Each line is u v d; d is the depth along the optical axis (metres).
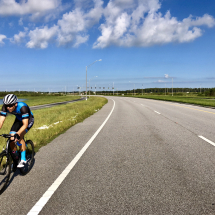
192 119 13.01
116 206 2.96
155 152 5.77
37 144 7.05
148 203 3.03
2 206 3.02
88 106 27.41
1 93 176.50
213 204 2.98
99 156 5.52
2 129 10.83
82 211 2.85
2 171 3.48
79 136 8.51
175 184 3.65
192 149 6.00
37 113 19.72
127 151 5.95
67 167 4.70
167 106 25.77
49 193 3.41
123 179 3.93
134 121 12.63
